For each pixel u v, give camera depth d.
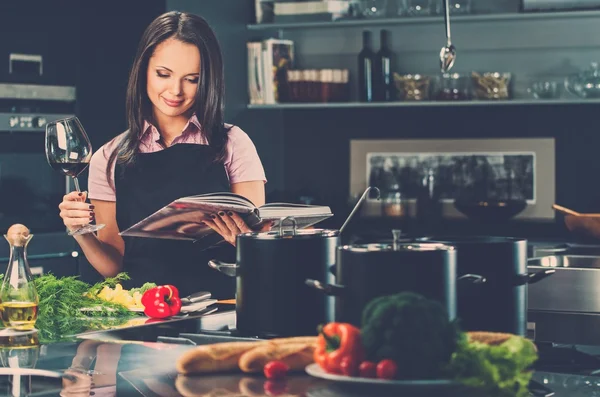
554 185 5.29
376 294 1.63
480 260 1.80
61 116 4.84
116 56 4.82
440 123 5.48
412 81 5.09
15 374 1.67
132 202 3.30
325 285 1.68
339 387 1.52
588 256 3.82
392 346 1.47
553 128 5.30
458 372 1.44
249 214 2.46
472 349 1.46
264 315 1.85
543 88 4.96
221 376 1.63
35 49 4.75
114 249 3.26
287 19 5.36
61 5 4.81
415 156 5.51
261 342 1.67
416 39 5.48
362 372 1.48
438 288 1.63
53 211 4.81
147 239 3.29
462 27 5.41
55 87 4.79
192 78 3.18
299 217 2.33
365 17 5.29
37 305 2.11
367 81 5.19
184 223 2.53
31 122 4.72
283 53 5.28
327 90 5.22
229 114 5.08
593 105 5.23
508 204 5.04
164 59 3.13
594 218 4.43
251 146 3.37
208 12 4.92
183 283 3.28
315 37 5.62
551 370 1.74
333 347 1.52
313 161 5.70
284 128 5.75
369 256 1.63
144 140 3.32
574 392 1.55
